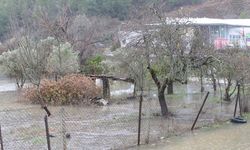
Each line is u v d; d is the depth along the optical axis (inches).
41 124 677.3
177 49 735.1
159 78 755.4
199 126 663.1
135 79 939.3
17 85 1258.6
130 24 894.4
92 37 1980.8
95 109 851.4
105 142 551.8
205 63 751.1
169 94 1070.4
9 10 2544.3
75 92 940.0
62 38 1563.7
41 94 944.9
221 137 595.5
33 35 1487.5
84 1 2807.6
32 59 1168.2
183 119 724.7
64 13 2011.6
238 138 590.2
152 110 799.1
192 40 753.6
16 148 530.0
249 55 932.6
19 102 986.1
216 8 3442.4
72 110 844.0
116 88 1155.9
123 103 930.7
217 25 2256.4
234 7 3459.6
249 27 2333.9
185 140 575.2
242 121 703.1
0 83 1441.9
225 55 861.8
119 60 1022.4
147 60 748.0
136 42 771.4
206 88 1167.0
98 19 2373.3
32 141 561.0
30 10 2324.1
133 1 2466.8
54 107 895.7
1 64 1365.7
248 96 807.7
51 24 1894.7
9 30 2293.3
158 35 738.8
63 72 1218.6
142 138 573.0
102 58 1359.5
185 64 739.4
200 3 3543.3
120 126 655.1
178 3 3058.6
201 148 532.1
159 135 592.7
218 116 757.3
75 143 546.6
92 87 962.7
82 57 1471.5
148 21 876.0
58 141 558.9
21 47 1202.0
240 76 872.3
